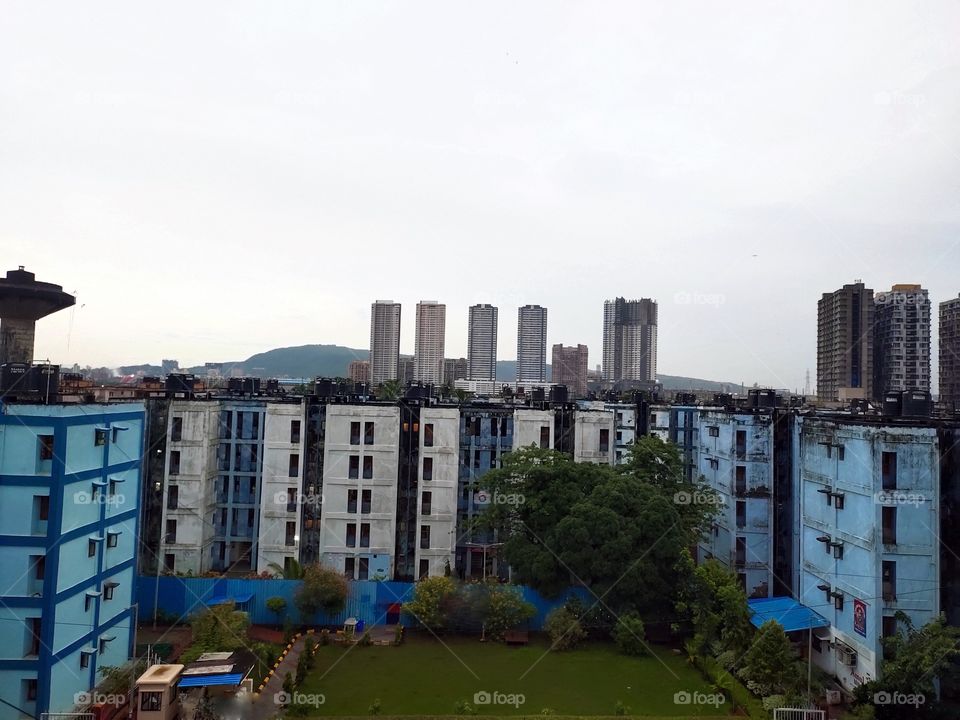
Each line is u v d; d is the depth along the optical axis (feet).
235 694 112.37
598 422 193.77
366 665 128.26
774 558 163.02
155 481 170.09
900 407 132.57
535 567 142.92
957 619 111.75
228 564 183.73
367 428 177.88
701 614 132.05
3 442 97.04
